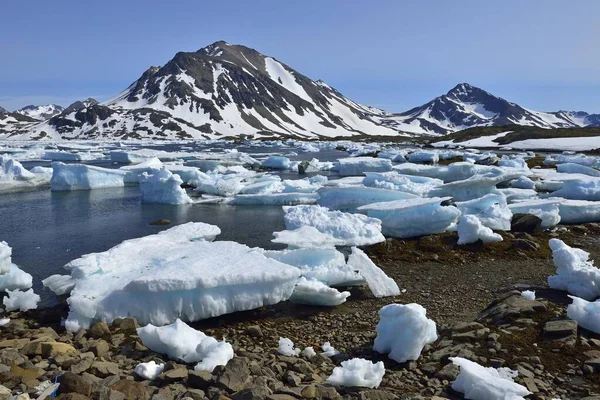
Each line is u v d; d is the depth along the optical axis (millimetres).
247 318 9969
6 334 8945
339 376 6883
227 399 6035
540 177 30188
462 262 13742
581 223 18641
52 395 5922
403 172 35406
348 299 11109
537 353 7594
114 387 6199
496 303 9812
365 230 15172
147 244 13344
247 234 18266
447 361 7551
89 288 10016
